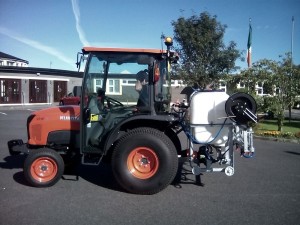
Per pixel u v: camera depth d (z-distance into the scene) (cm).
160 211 453
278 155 852
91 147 553
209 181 598
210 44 1905
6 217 425
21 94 2631
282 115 1285
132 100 554
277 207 474
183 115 571
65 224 406
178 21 1948
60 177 553
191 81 1852
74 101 1878
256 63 1307
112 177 612
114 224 409
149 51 540
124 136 529
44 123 582
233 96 509
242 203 489
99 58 550
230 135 521
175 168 520
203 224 413
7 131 1232
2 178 592
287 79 1266
